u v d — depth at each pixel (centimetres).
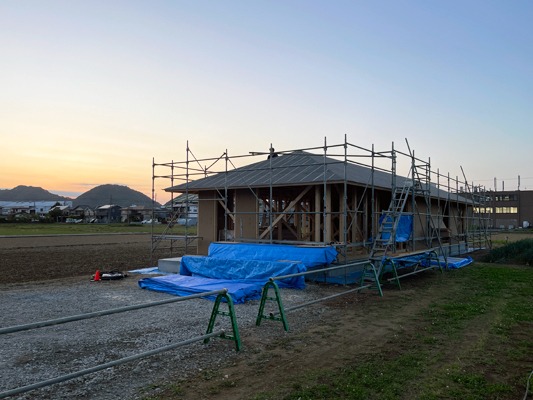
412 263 1343
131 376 462
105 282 1172
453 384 440
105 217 10031
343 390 424
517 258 1698
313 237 1579
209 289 927
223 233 1619
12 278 1252
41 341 599
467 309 797
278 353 545
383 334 636
